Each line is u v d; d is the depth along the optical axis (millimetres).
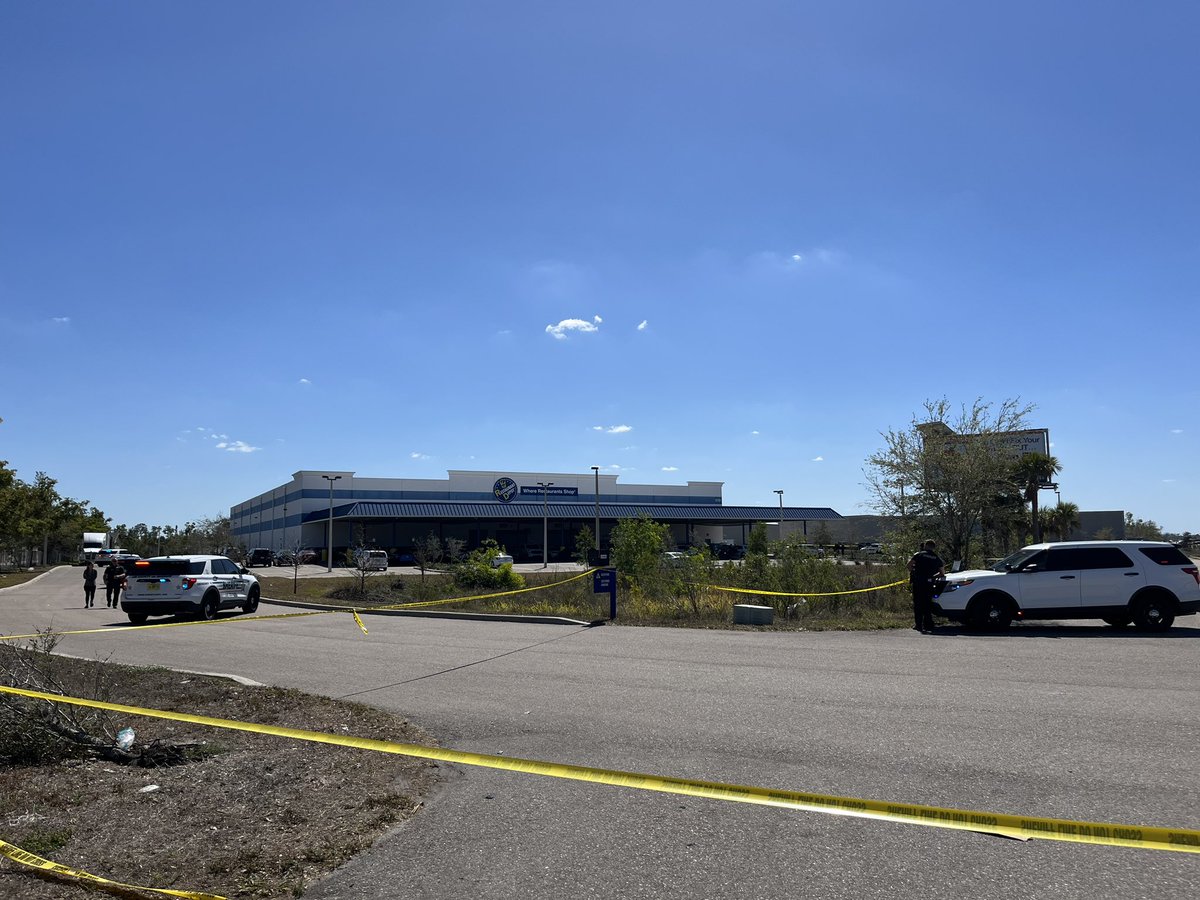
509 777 6652
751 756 7125
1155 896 4301
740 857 4906
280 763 6996
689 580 21922
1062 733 7707
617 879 4613
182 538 102188
